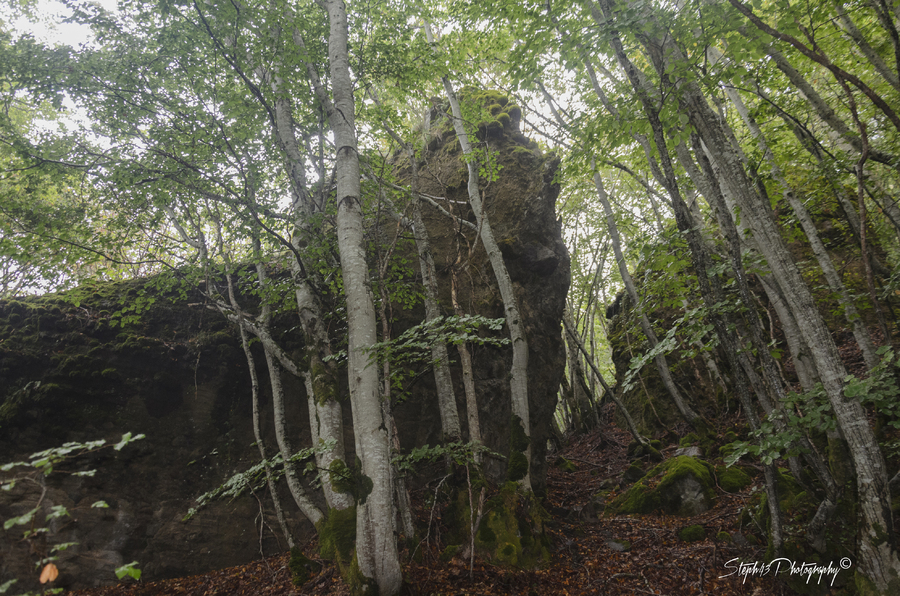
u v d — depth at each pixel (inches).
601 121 252.8
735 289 287.7
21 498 267.7
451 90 406.3
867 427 178.4
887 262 400.8
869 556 175.8
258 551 293.1
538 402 402.0
